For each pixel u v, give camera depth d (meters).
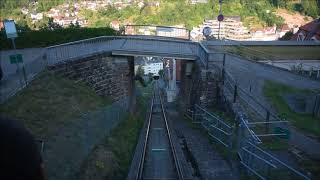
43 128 13.62
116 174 13.94
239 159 13.78
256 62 25.31
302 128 15.05
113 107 19.81
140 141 19.27
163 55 25.62
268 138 14.09
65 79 20.55
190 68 27.09
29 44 26.33
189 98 27.58
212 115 18.22
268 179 10.99
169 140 19.08
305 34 43.12
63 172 11.22
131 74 30.03
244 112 16.86
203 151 16.11
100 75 23.94
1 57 22.28
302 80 21.25
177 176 14.07
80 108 17.78
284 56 28.89
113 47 25.61
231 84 20.44
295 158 12.37
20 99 15.22
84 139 13.95
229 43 32.47
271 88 19.77
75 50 22.59
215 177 12.97
